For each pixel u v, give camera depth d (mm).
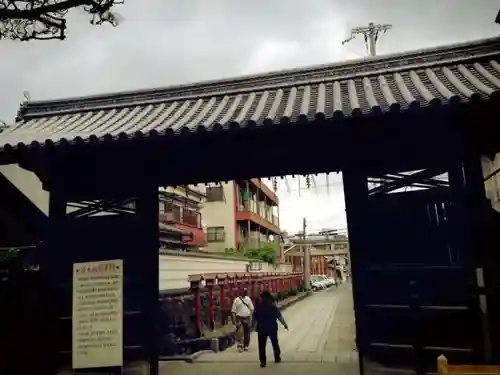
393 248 6723
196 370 9773
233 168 7574
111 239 7457
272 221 49375
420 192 6691
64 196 7652
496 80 6555
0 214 8039
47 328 7055
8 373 6590
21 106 9266
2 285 6844
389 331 6609
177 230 23266
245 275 19688
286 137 6824
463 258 6395
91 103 9109
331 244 52719
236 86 8531
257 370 9633
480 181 6453
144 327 7156
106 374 6777
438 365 3988
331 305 30000
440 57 7727
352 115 5789
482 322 6113
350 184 6984
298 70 8297
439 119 6211
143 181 7523
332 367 9680
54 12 4180
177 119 7504
